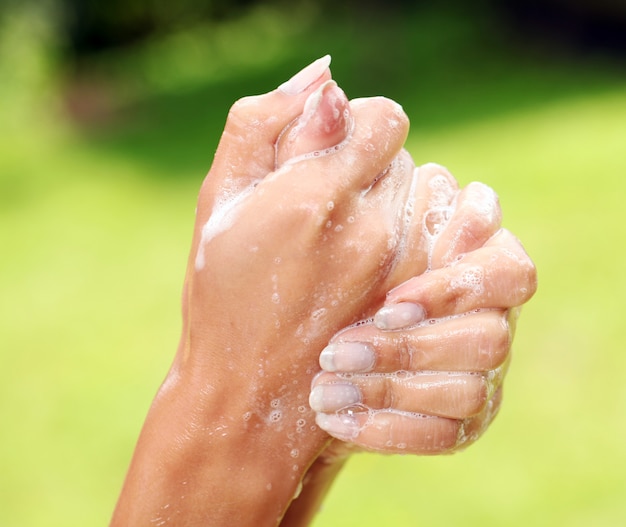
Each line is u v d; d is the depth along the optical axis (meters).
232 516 0.59
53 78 8.28
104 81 9.72
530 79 6.42
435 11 8.41
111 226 5.11
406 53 7.55
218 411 0.59
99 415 2.97
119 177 6.16
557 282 3.34
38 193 5.94
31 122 7.23
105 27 10.57
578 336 2.94
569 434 2.49
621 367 2.76
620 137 4.86
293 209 0.56
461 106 6.19
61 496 2.53
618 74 6.17
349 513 2.25
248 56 10.50
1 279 4.48
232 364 0.58
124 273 4.35
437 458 2.46
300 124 0.58
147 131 7.60
